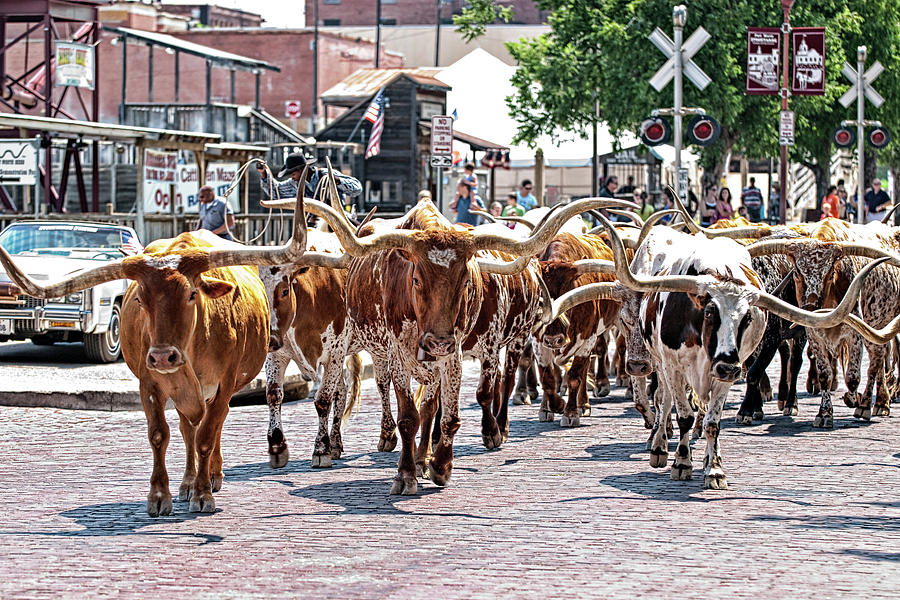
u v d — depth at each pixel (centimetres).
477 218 2747
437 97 4672
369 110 3734
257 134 4594
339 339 1284
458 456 1298
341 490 1120
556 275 1440
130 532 949
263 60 6988
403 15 9619
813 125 4306
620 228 1694
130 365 1037
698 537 928
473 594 770
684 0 3756
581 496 1088
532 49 4275
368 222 1302
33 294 967
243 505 1052
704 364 1119
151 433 1002
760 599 757
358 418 1581
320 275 1267
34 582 805
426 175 4625
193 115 4675
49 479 1163
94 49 3416
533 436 1430
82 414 1567
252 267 1157
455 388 1123
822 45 3006
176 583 801
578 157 4447
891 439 1404
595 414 1602
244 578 812
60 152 4038
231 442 1389
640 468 1229
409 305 1090
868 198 3747
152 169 2961
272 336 1225
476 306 1132
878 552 880
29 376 1788
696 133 2473
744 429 1489
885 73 4528
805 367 2133
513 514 1012
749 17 3747
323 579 808
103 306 1953
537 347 1526
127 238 2144
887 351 1698
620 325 1459
